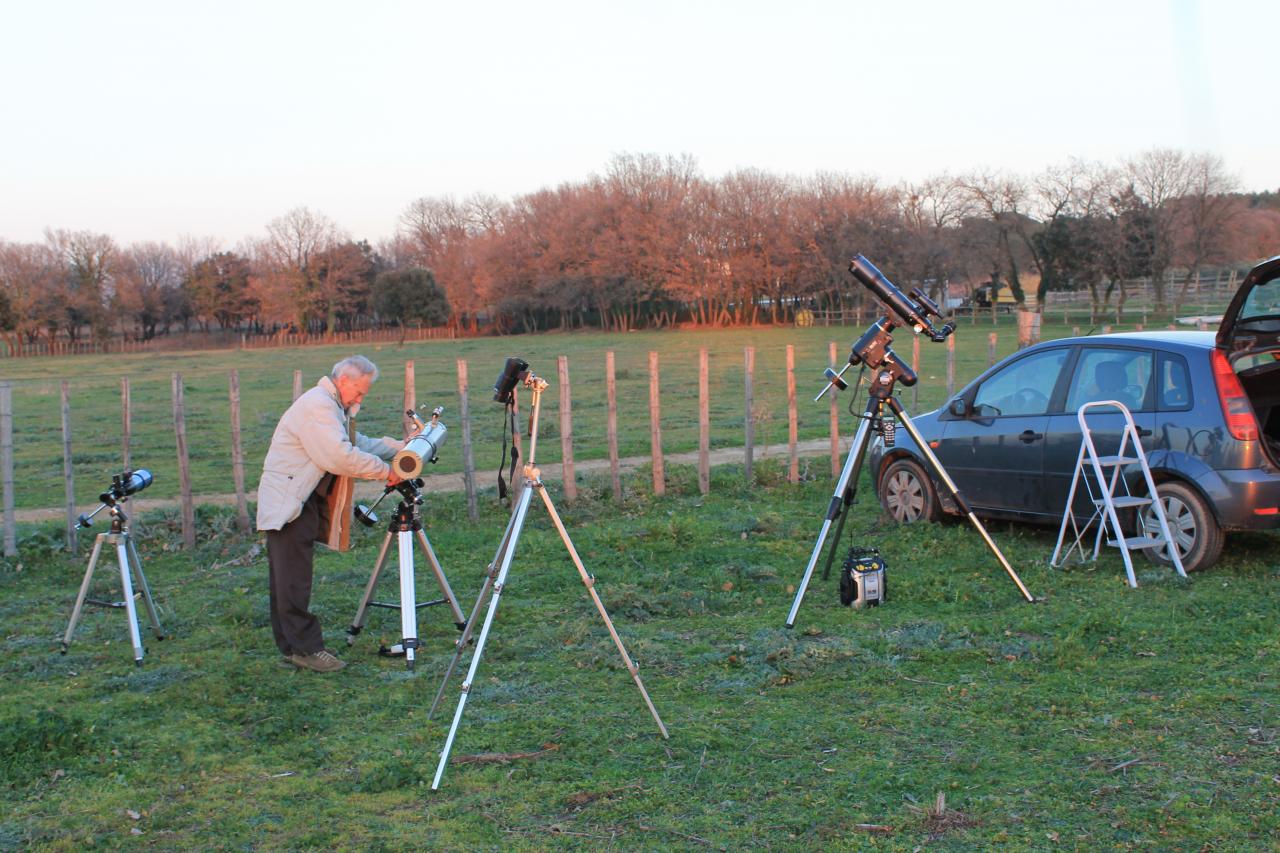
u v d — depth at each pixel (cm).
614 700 569
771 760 480
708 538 981
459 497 1223
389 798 457
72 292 10725
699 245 9750
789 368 1262
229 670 640
